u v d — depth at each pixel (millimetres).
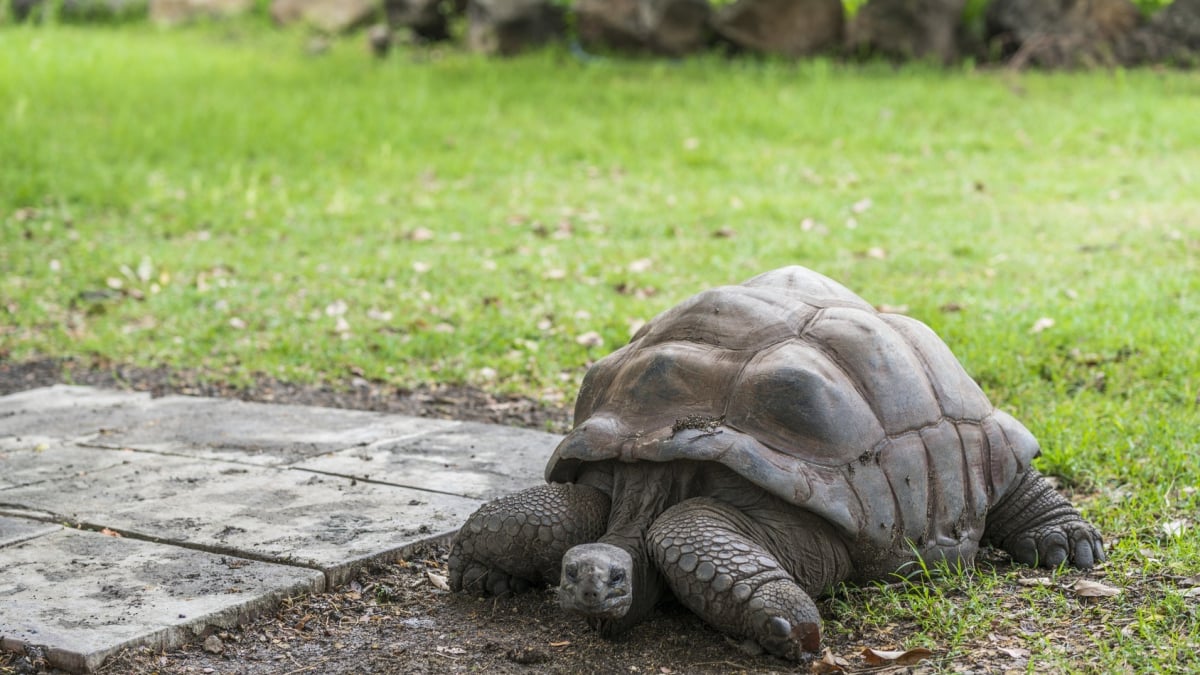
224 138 17219
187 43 26859
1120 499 6113
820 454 4723
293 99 19641
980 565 5445
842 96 18766
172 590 5117
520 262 11867
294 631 4969
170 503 6191
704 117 18078
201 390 8820
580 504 4965
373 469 6738
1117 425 7070
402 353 9430
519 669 4590
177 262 12039
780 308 5160
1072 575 5254
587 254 12133
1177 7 20812
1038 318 9422
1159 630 4613
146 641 4680
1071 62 21000
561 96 19812
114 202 14398
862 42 21625
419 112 18766
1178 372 8070
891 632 4777
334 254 12391
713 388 4883
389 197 14750
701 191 14797
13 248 12547
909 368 5121
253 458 6965
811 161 16078
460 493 6344
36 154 15875
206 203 14352
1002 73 20562
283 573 5297
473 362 9227
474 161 16266
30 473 6723
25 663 4551
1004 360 8445
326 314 10430
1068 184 14477
